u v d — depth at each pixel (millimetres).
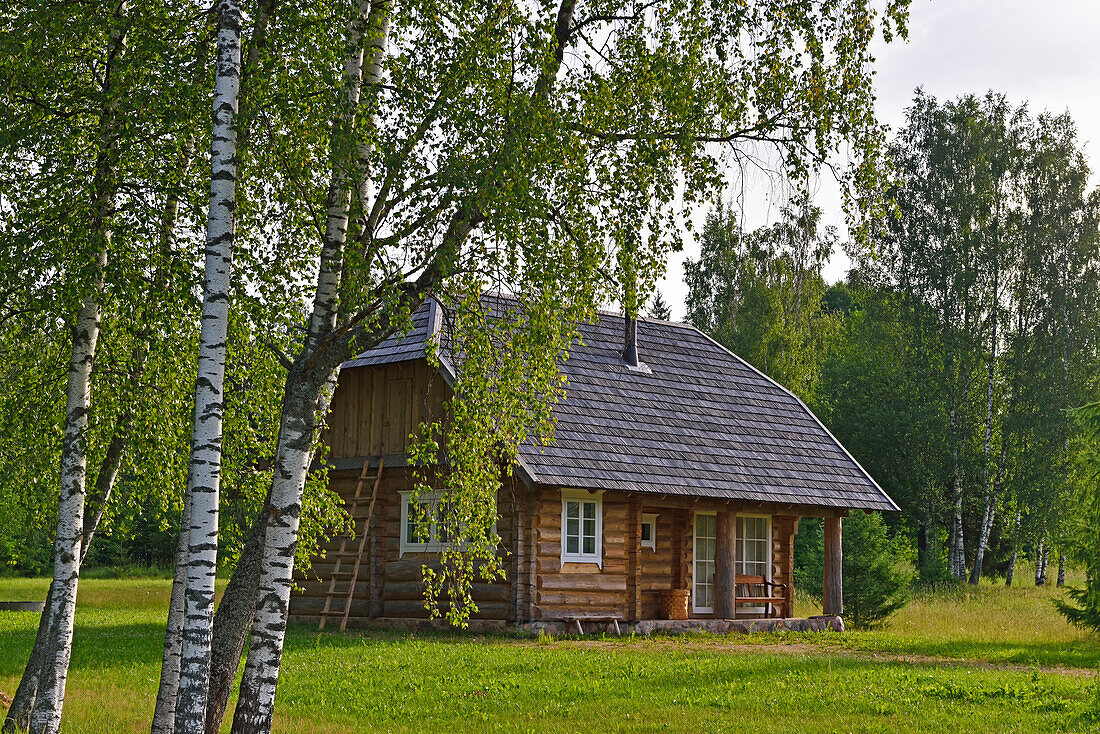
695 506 23062
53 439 11422
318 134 8953
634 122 9445
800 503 23828
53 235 9086
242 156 9242
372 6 9336
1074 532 22625
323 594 23328
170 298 9227
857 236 10523
